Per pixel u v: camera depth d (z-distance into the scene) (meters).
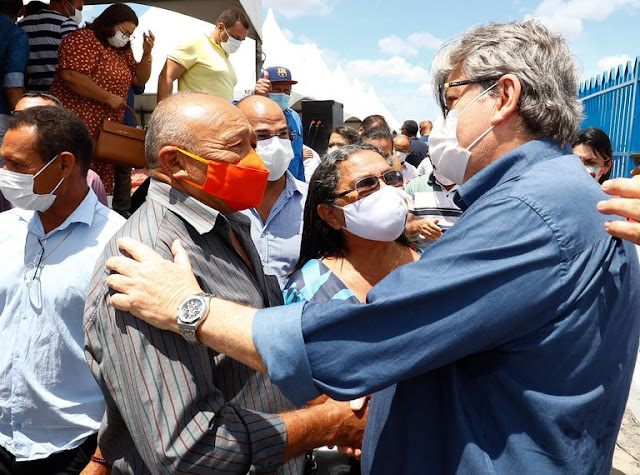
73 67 4.08
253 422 1.35
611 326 1.18
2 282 1.99
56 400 1.98
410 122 10.59
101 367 1.36
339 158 2.20
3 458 2.04
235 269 1.54
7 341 1.99
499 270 1.09
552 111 1.24
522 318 1.10
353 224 2.17
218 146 1.45
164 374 1.25
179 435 1.24
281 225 3.07
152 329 1.27
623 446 3.51
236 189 1.47
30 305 1.97
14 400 1.97
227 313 1.22
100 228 2.08
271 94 4.72
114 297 1.27
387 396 1.39
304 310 1.18
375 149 2.31
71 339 1.98
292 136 4.27
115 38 4.34
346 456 1.97
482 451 1.16
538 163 1.24
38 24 4.58
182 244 1.42
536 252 1.10
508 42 1.27
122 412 1.31
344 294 2.11
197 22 8.82
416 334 1.12
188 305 1.22
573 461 1.13
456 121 1.33
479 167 1.34
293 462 1.67
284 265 3.05
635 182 1.00
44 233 2.06
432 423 1.26
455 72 1.37
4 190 1.96
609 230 1.03
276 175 3.01
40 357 1.96
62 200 2.03
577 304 1.12
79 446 2.02
